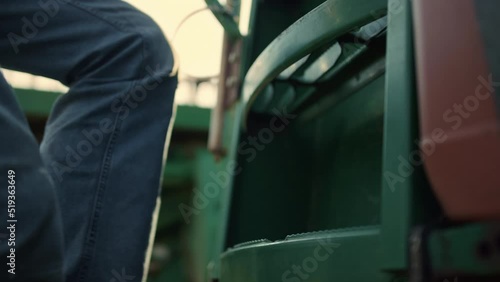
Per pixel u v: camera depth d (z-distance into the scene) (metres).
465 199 0.50
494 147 0.48
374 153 1.00
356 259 0.65
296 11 1.57
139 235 0.69
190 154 3.45
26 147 0.50
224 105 2.03
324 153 1.21
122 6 0.77
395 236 0.59
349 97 1.12
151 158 0.72
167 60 0.78
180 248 3.33
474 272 0.48
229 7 1.91
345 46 1.03
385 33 0.95
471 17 0.52
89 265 0.65
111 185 0.69
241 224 1.33
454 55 0.53
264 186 1.33
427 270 0.54
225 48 2.00
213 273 1.40
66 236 0.66
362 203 1.02
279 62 0.98
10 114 0.49
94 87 0.72
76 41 0.73
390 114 0.63
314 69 1.19
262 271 0.86
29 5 0.70
